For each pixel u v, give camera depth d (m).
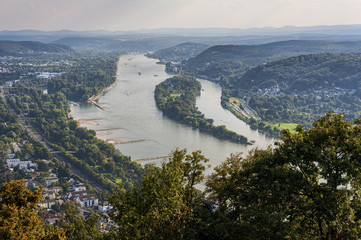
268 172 53.31
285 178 50.66
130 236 52.41
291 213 54.19
